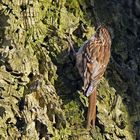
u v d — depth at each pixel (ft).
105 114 35.94
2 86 32.42
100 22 39.42
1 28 33.76
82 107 35.14
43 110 33.27
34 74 33.76
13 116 32.04
